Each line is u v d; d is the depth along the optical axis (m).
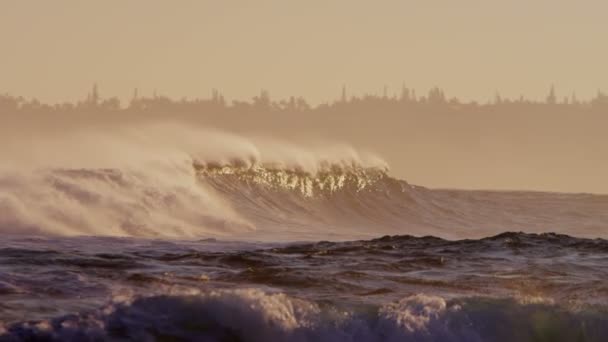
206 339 49.84
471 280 70.81
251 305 51.72
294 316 52.03
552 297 66.06
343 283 66.44
